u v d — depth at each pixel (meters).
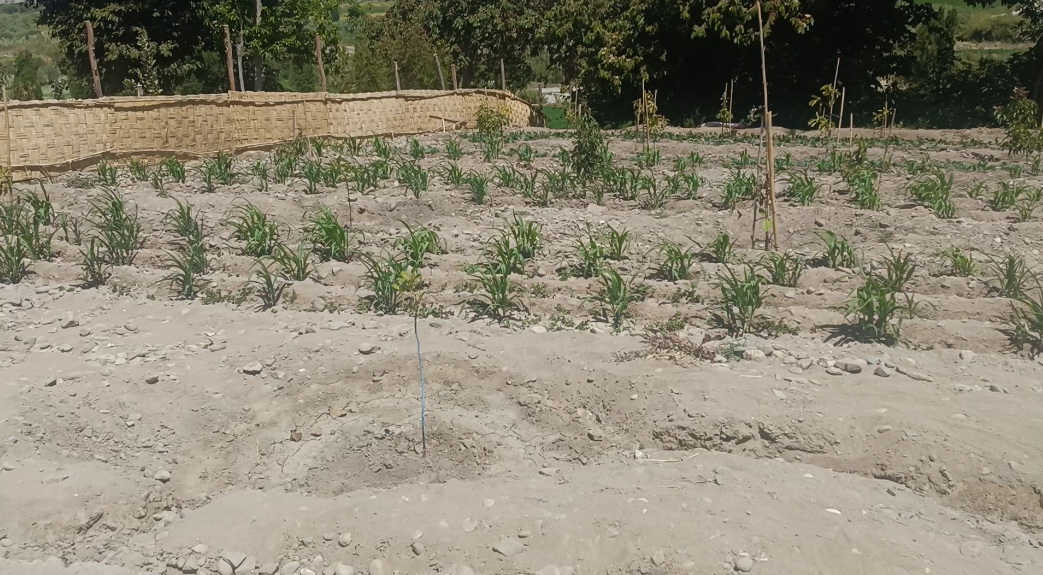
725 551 4.67
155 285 8.80
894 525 4.93
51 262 9.45
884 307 7.15
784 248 9.64
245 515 5.27
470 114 21.30
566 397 6.54
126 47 24.59
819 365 6.73
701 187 12.32
